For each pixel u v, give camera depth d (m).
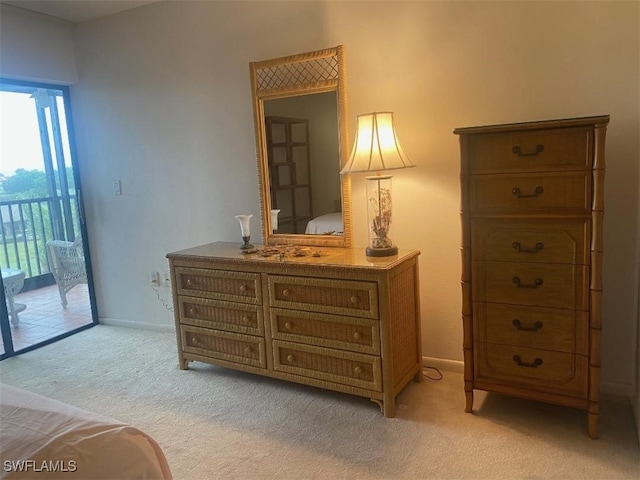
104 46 3.45
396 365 2.29
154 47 3.26
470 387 2.20
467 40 2.38
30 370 2.99
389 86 2.58
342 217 2.71
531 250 1.98
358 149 2.39
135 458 1.11
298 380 2.50
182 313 2.84
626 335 2.23
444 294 2.62
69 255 3.75
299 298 2.41
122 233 3.66
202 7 3.05
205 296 2.73
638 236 2.12
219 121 3.13
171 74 3.24
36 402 1.24
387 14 2.53
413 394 2.43
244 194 3.14
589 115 2.19
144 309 3.69
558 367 2.01
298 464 1.92
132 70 3.37
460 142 2.04
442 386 2.50
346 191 2.68
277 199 2.91
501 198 2.00
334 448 2.02
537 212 1.94
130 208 3.59
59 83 3.54
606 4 2.09
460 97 2.43
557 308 1.97
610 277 2.23
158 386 2.70
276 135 2.86
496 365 2.13
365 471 1.86
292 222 2.89
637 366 2.10
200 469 1.92
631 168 2.13
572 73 2.19
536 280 1.99
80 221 3.79
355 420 2.23
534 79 2.27
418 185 2.59
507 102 2.33
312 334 2.41
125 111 3.46
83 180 3.75
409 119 2.56
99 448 1.06
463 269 2.12
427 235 2.61
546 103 2.26
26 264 3.47
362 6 2.59
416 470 1.84
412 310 2.46
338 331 2.33
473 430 2.09
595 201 1.82
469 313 2.14
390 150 2.33
